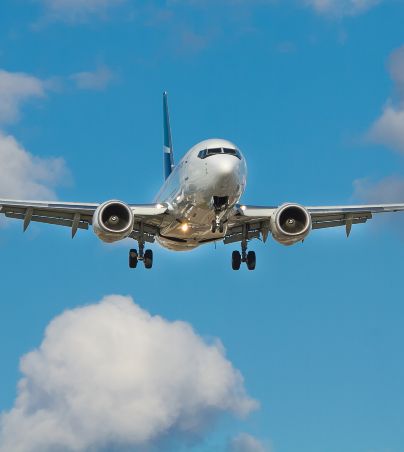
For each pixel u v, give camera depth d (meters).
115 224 132.38
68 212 137.38
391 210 144.75
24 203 133.88
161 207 137.00
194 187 127.62
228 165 123.38
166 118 186.00
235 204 128.88
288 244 134.50
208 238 140.88
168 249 146.38
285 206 132.75
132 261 155.38
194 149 130.25
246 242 145.62
